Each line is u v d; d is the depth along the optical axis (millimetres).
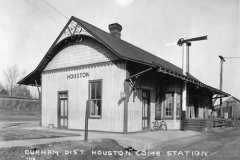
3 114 32875
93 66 13750
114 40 15281
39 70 16641
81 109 14109
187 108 17844
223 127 21219
